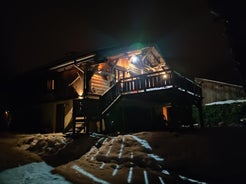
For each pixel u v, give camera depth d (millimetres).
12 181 6328
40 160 8875
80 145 9891
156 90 12125
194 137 8672
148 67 19641
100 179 6262
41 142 10883
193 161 6891
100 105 13141
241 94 20766
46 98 18094
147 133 10477
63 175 6781
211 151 7227
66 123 15836
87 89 14594
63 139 11086
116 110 14555
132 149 8422
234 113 18625
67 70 16703
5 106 22078
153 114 18812
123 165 7352
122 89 13984
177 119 11336
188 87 14195
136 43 13859
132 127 15703
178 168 6707
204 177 6035
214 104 19859
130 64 19125
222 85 21906
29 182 6238
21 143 11703
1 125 21438
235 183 5469
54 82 17734
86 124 12133
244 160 6309
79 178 6410
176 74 12211
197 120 20250
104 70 15969
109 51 14578
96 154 8672
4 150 9891
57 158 8961
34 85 19734
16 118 20750
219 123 18594
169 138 9062
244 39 3207
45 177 6676
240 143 7406
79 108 12477
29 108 19594
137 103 16234
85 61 14570
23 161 8500
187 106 14016
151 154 7844
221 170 6137
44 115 17938
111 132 13914
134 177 6293
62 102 16562
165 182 5863
